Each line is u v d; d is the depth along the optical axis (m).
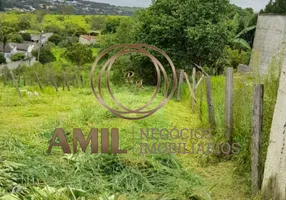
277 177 3.84
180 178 4.59
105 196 3.92
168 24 14.46
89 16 89.38
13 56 55.25
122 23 23.66
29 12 89.19
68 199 3.74
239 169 4.79
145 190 4.27
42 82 19.72
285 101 3.77
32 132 6.18
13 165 4.52
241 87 5.98
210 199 4.07
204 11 14.57
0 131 6.09
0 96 9.64
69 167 4.72
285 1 26.73
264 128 4.59
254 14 27.17
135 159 4.93
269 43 21.39
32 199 3.73
